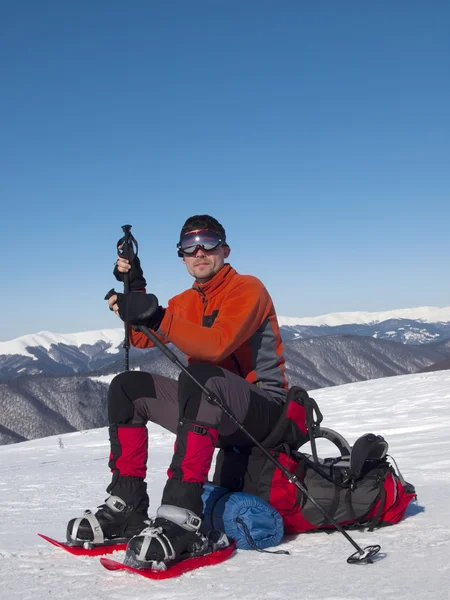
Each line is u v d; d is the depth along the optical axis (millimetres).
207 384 2277
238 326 2459
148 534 2055
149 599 1781
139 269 2666
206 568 2078
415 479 4203
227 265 2742
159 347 2322
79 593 1864
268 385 2611
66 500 4367
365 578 1892
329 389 19938
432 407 12867
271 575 1973
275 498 2422
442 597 1676
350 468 2506
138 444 2471
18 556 2350
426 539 2336
